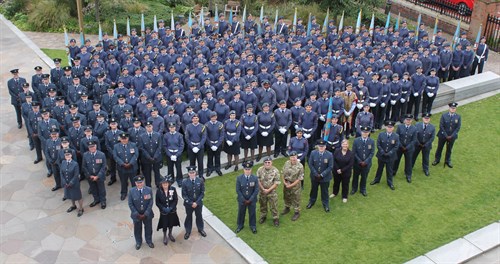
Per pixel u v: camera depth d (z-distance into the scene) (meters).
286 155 17.23
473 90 22.00
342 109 17.50
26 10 30.47
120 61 20.80
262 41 22.19
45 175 15.82
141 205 12.45
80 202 13.93
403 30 24.67
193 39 22.56
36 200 14.62
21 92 17.83
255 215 13.33
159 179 15.21
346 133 18.34
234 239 13.16
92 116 16.06
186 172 15.98
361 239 13.30
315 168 14.08
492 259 12.86
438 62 21.55
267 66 20.17
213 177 16.05
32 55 25.06
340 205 14.72
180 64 19.59
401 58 20.31
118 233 13.41
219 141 15.65
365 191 15.22
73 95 17.64
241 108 16.98
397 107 19.28
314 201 14.55
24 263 12.27
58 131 14.93
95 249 12.80
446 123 16.36
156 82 18.50
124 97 16.66
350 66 20.06
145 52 20.67
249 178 13.00
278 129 16.69
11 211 14.12
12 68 23.41
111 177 15.62
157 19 29.48
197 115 15.45
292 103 18.36
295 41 22.47
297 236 13.34
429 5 31.58
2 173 15.82
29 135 17.06
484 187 15.74
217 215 14.15
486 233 13.61
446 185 15.84
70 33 28.52
